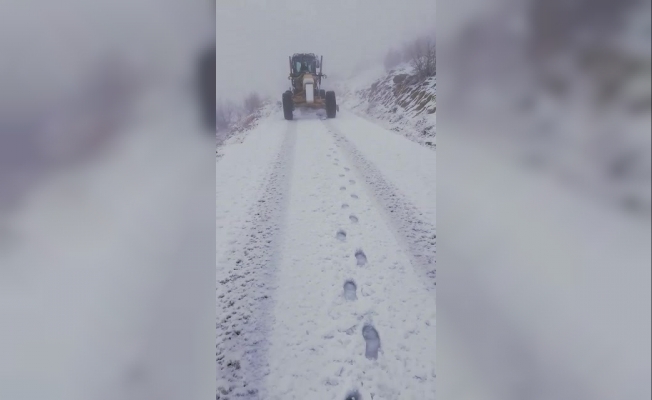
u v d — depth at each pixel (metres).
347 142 18.38
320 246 17.30
